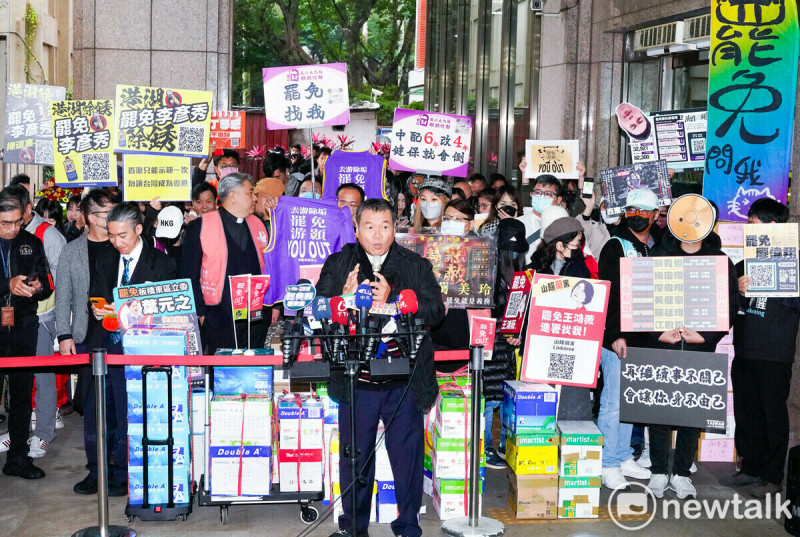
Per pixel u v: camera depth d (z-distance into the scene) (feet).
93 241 18.52
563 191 26.63
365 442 15.30
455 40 65.77
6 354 18.97
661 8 30.01
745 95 21.07
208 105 22.06
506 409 18.37
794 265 18.33
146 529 16.55
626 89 34.65
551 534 16.62
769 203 18.79
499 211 22.54
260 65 132.05
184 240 18.92
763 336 18.66
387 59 129.49
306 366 14.08
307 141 71.72
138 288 16.85
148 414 16.60
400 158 25.52
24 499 18.11
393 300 15.10
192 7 35.24
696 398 17.72
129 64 35.29
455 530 16.38
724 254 18.47
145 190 22.15
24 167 54.24
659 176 22.36
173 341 16.37
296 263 19.47
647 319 18.07
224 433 16.63
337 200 21.94
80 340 18.52
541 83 40.37
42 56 60.23
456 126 25.57
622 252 18.45
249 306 17.47
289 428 16.80
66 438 22.57
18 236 19.12
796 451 16.79
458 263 18.38
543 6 39.70
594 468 17.34
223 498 16.62
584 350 17.63
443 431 17.15
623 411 18.16
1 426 23.17
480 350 16.40
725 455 21.09
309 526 16.80
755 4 20.86
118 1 35.04
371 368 14.06
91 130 22.41
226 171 30.83
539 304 17.61
